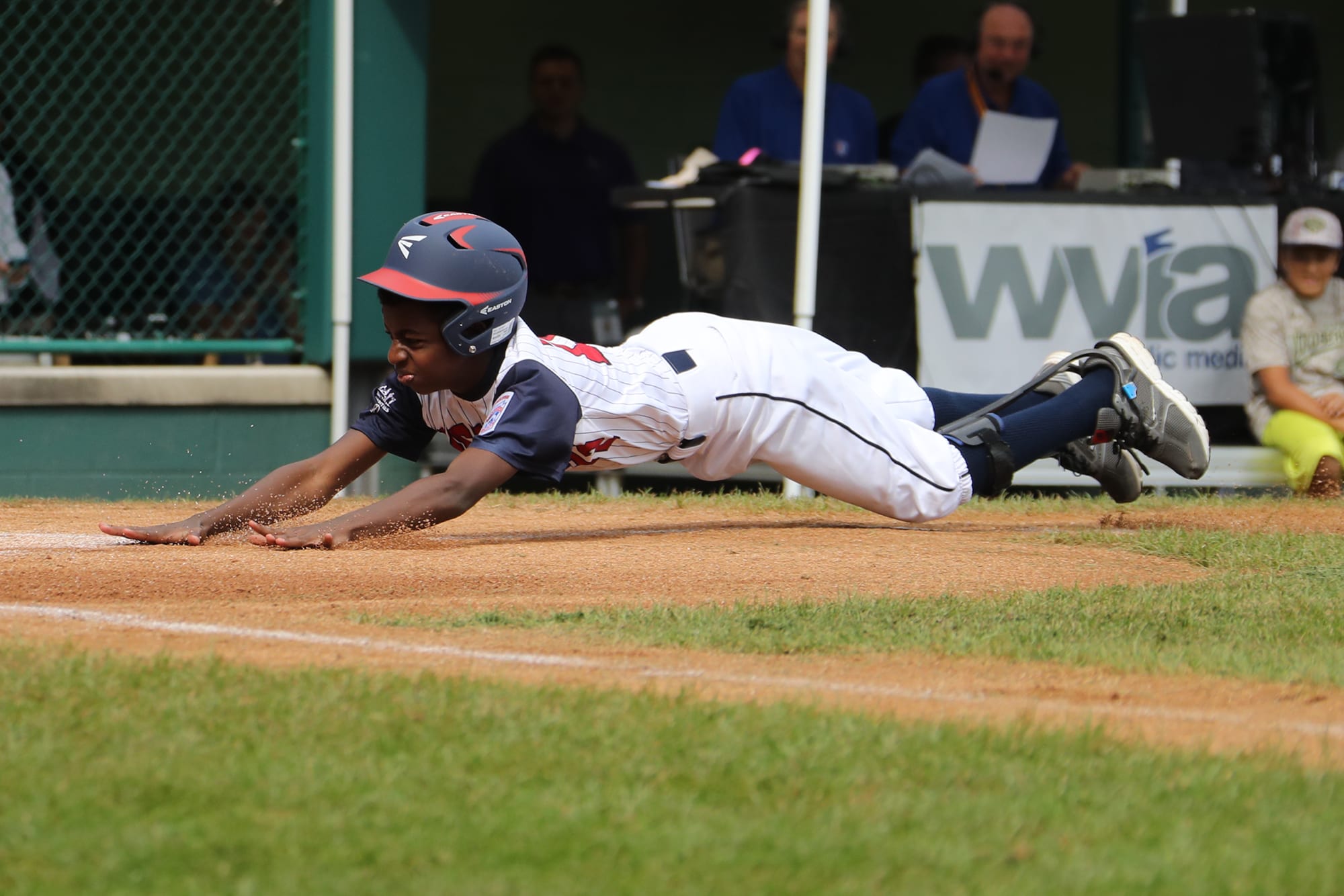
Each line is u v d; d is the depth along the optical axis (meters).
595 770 7.32
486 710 8.27
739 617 11.73
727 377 15.81
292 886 5.76
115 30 32.19
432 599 12.78
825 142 27.53
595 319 29.47
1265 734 8.58
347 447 15.95
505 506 20.56
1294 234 25.50
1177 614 12.18
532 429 14.76
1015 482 25.77
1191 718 8.96
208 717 8.05
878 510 16.77
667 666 10.01
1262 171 28.53
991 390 25.48
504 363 14.80
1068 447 18.02
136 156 32.03
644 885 5.84
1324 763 7.90
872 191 24.98
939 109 27.95
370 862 6.05
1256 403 26.05
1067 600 12.84
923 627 11.43
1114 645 10.87
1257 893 5.86
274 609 11.96
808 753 7.62
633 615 11.79
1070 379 18.09
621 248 31.06
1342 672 10.16
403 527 14.77
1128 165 42.47
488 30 41.84
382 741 7.69
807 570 14.67
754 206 24.55
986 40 27.75
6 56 31.89
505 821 6.55
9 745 7.45
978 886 5.88
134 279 30.38
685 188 25.09
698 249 25.50
